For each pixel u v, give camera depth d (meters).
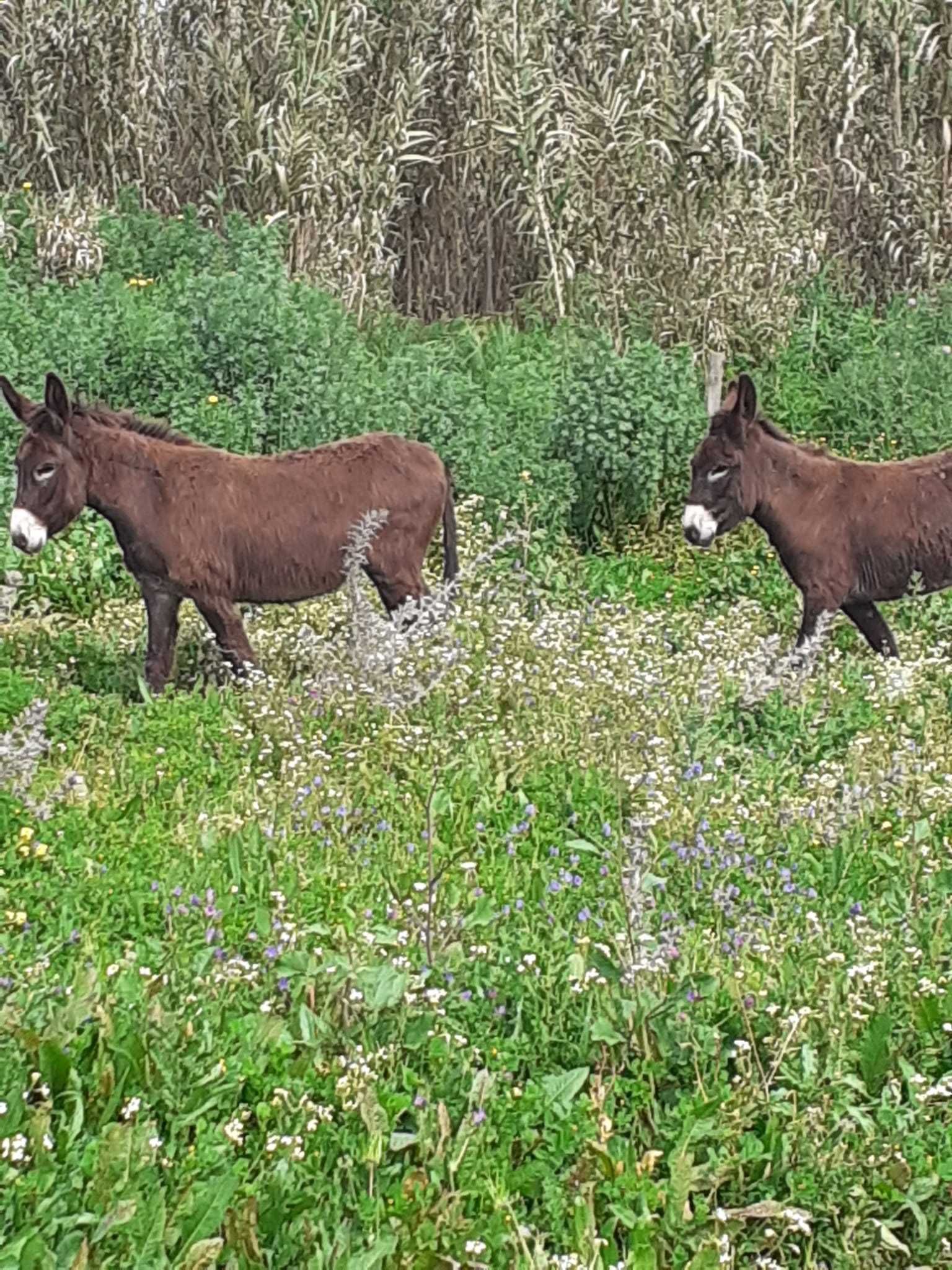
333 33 17.09
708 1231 3.40
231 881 5.25
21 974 4.22
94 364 11.38
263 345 11.63
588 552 11.34
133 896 5.01
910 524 8.28
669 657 8.23
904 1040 4.19
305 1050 3.93
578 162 16.27
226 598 7.79
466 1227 3.25
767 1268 3.34
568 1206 3.44
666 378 11.97
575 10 17.47
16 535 7.41
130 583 9.63
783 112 17.39
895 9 17.72
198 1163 3.39
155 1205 3.13
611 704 7.10
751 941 4.84
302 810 5.92
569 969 4.44
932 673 8.20
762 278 15.52
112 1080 3.61
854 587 8.41
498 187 18.41
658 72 16.34
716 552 11.04
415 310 19.20
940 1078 4.12
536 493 11.14
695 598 10.25
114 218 16.69
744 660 7.83
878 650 8.61
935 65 17.89
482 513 10.92
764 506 8.31
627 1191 3.46
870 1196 3.54
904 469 8.41
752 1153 3.63
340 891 5.19
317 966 4.29
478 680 7.47
